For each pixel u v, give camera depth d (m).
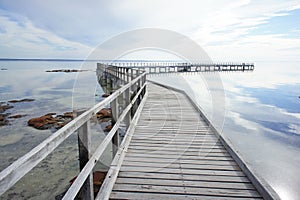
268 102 9.97
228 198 1.70
